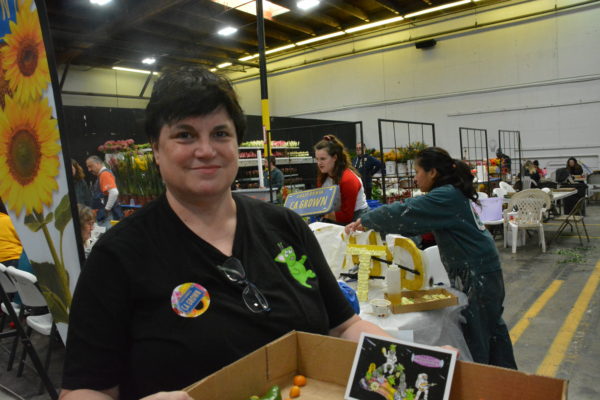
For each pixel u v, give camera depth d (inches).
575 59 426.0
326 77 593.3
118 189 176.1
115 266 30.6
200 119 31.9
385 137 552.1
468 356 78.4
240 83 676.7
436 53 504.7
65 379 29.4
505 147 466.9
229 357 30.6
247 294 32.6
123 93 552.4
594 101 419.8
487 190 334.6
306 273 37.3
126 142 228.5
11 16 53.2
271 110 650.2
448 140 507.8
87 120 343.3
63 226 53.8
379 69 548.7
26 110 54.7
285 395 31.4
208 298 31.3
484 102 480.1
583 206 337.7
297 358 33.6
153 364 29.8
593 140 424.2
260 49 250.8
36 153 54.9
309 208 108.4
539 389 25.6
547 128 446.9
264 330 32.6
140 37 443.8
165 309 30.4
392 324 67.7
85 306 30.0
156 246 31.8
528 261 221.5
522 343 127.9
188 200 33.3
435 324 72.1
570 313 148.2
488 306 82.3
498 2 458.3
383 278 85.4
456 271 83.4
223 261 32.8
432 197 80.5
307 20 481.4
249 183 296.7
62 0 352.8
